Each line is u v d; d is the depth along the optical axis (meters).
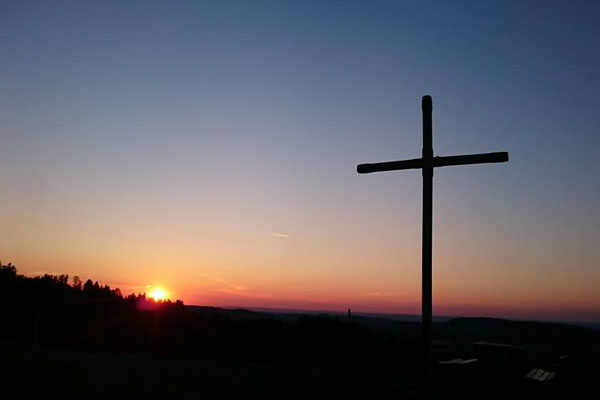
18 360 13.49
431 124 12.41
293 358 22.89
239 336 27.27
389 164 12.75
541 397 14.52
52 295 37.22
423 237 12.16
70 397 9.93
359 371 18.64
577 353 28.06
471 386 15.16
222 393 11.34
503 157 11.62
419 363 20.97
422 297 12.03
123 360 16.09
